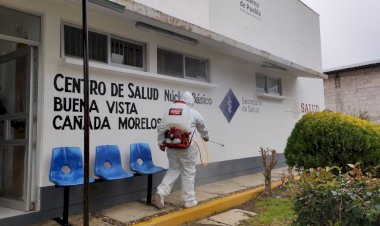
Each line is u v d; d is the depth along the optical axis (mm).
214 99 7793
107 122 5457
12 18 4598
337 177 3311
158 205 5309
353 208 2859
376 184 3033
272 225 4922
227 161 8070
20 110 4949
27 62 4852
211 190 6816
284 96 10391
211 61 7742
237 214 5645
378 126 6152
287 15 10922
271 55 8500
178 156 5418
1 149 5227
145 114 6094
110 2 4004
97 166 5078
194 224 5105
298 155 6293
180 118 5301
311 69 11133
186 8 7113
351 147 5746
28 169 4645
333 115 6273
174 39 6570
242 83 8734
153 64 6328
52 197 4742
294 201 3424
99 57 5570
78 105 5074
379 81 17625
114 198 5527
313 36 12516
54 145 4777
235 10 8609
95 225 4562
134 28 6023
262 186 7238
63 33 5051
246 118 8828
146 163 5824
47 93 4742
